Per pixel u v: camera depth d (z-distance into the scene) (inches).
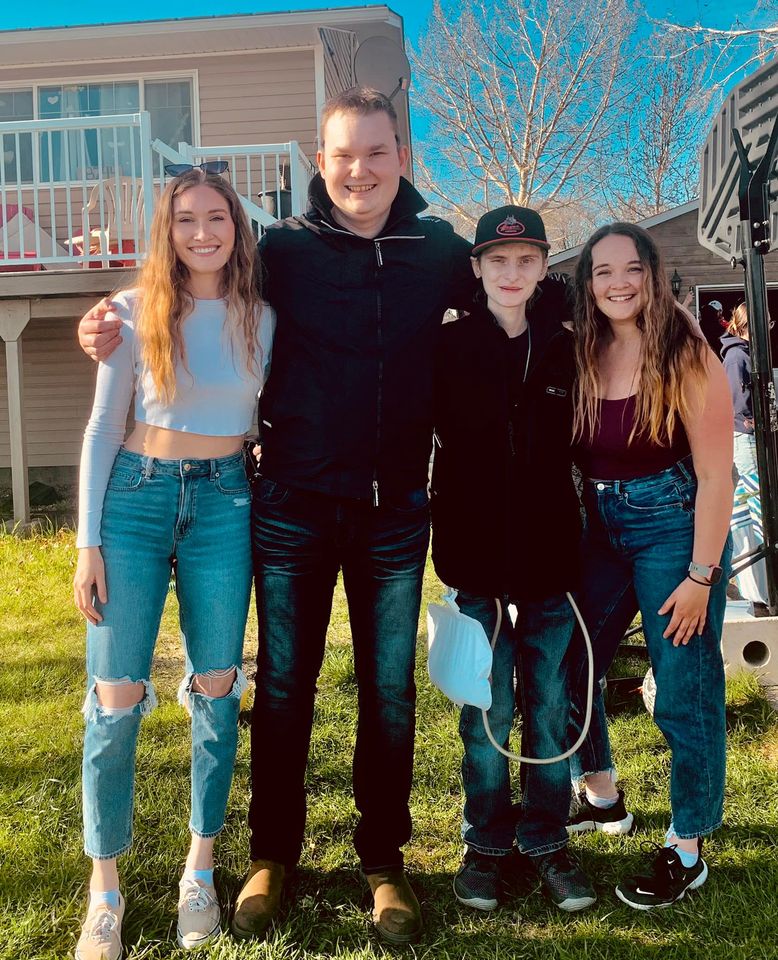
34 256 339.6
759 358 133.7
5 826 99.5
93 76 416.5
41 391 430.6
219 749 83.9
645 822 101.7
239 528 83.4
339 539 84.4
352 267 82.7
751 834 97.4
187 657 85.2
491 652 83.3
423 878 92.4
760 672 134.0
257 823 87.4
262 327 82.8
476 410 83.6
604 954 79.2
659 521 85.7
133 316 79.7
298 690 87.0
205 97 410.9
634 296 81.9
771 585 135.4
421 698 139.4
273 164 408.5
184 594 83.3
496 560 83.7
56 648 169.0
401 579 86.1
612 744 121.1
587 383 84.7
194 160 321.4
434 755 119.6
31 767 115.0
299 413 82.7
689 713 85.6
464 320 85.0
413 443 85.1
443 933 82.9
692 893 87.3
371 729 88.2
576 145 956.6
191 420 79.9
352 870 93.6
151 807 104.6
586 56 911.7
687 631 84.7
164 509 79.6
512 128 958.4
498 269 81.7
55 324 428.5
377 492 83.1
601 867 93.3
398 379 83.2
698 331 84.4
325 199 85.3
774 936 80.5
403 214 85.3
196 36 386.3
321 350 82.3
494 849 88.1
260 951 79.7
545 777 87.3
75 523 323.0
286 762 87.0
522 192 948.0
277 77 407.5
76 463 429.7
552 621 86.1
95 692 79.9
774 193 137.0
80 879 89.8
